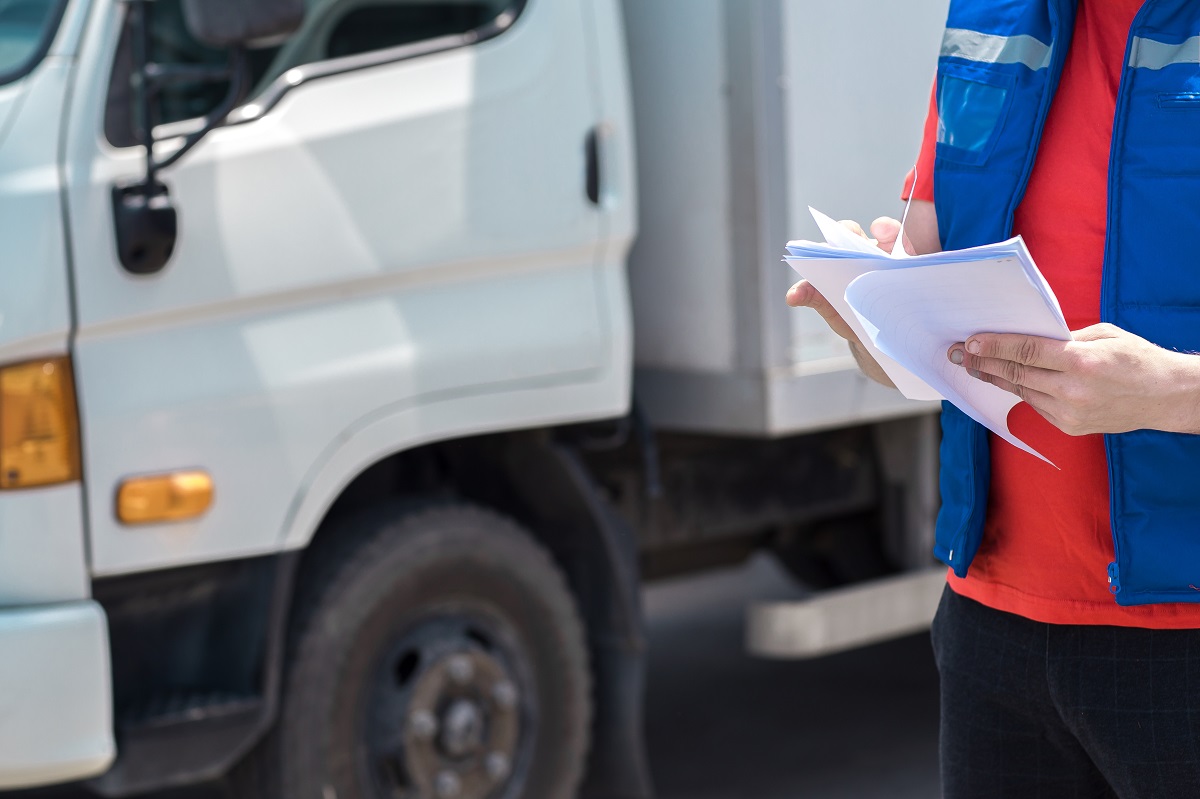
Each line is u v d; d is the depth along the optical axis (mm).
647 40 7344
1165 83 3064
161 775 5875
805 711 10242
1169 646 3180
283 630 6164
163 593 5984
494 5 6648
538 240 6684
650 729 9945
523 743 6965
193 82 6031
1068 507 3279
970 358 2949
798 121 6941
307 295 6180
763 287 6938
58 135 5637
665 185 7336
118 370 5730
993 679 3463
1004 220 3328
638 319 7570
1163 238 3082
